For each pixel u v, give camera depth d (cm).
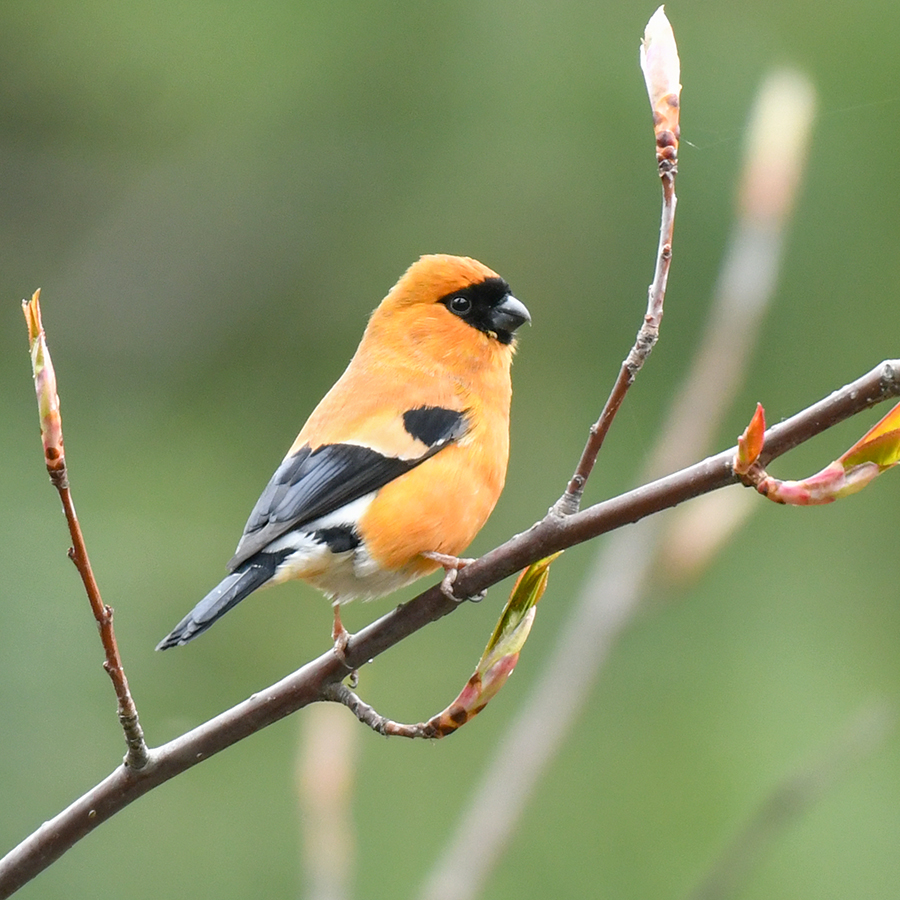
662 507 578
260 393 1504
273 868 1184
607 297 1438
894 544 1318
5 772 1176
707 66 1413
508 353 882
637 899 1150
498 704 1268
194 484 1412
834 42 1399
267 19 1459
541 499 1387
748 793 1181
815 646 1271
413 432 794
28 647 1226
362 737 1242
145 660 1246
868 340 1368
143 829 1203
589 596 913
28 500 1335
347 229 1501
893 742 1184
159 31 1466
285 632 1302
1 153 1543
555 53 1459
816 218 1386
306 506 764
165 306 1537
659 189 1437
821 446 1390
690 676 1262
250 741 1253
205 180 1533
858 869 1131
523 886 1155
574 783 1205
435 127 1481
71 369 1517
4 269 1533
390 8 1466
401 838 1181
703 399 900
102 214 1556
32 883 1170
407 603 643
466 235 1466
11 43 1490
